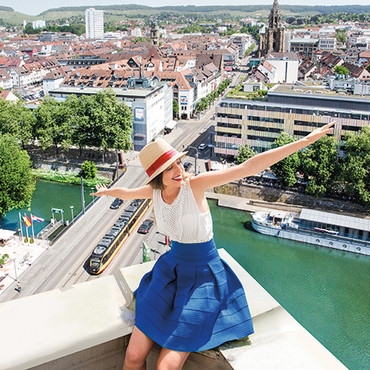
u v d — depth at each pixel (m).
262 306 7.50
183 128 140.38
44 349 6.69
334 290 65.38
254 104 97.69
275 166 90.69
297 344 6.89
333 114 91.44
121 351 7.21
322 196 89.88
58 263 68.25
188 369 7.04
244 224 84.81
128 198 7.94
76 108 105.19
